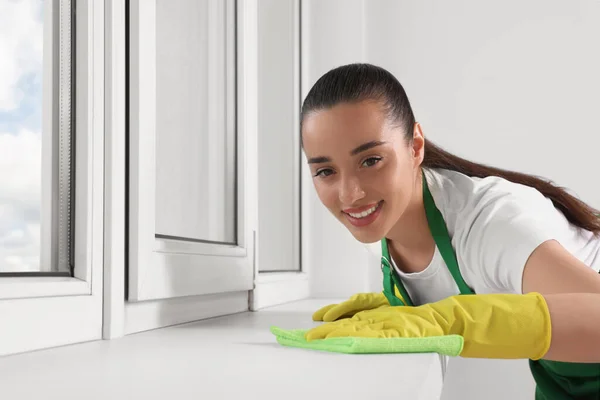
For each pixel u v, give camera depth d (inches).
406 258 41.8
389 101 33.4
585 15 70.3
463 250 35.6
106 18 30.5
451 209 36.9
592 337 25.2
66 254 29.3
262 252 63.6
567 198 41.1
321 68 73.5
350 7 73.4
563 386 41.6
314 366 22.0
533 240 31.0
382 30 74.7
